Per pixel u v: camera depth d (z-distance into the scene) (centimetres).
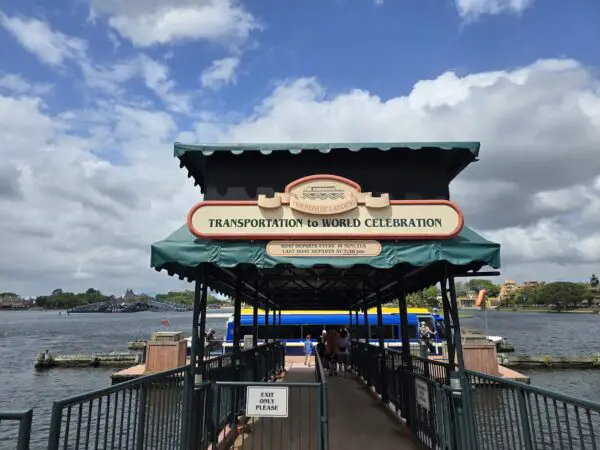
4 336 8375
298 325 2847
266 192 682
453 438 601
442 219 639
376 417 945
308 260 626
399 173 692
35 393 2625
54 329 11250
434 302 8981
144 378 479
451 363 707
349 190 647
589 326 11625
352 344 2003
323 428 562
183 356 2331
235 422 809
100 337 8106
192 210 639
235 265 619
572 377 2955
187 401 598
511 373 2175
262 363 1341
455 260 624
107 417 409
